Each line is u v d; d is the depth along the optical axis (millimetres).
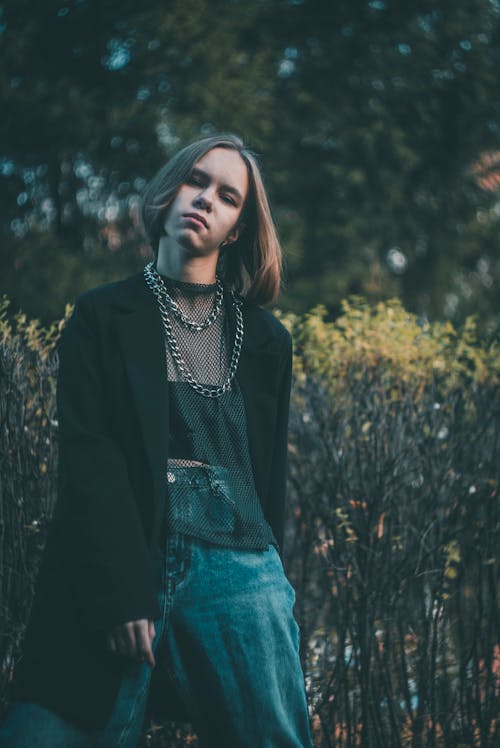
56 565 1492
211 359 1637
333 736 2297
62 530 1478
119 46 8297
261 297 1783
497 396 2492
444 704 2428
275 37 9258
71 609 1458
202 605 1495
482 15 9492
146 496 1482
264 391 1668
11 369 2062
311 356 2465
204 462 1555
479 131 9500
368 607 2307
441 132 9453
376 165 9031
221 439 1584
